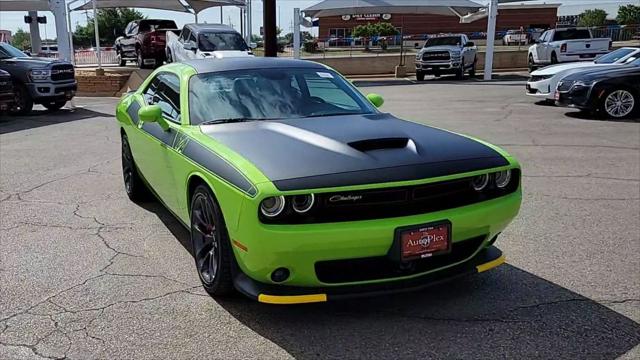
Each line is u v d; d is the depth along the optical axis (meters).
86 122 12.87
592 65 13.31
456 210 3.25
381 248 3.09
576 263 4.25
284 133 3.73
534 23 60.22
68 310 3.56
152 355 3.05
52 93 14.53
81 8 24.22
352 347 3.12
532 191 6.28
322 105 4.51
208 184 3.48
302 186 2.99
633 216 5.38
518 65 32.84
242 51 19.81
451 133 3.96
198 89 4.46
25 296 3.76
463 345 3.13
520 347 3.11
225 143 3.63
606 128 10.65
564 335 3.22
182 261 4.36
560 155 8.20
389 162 3.22
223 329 3.32
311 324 3.38
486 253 3.67
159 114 4.37
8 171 7.54
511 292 3.78
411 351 3.08
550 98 14.23
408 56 31.38
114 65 28.83
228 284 3.53
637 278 3.98
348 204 3.04
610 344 3.12
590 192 6.22
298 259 3.02
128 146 5.86
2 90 12.88
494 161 3.47
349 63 31.36
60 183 6.86
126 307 3.60
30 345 3.15
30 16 25.50
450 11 26.95
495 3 24.80
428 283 3.31
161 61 24.33
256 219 2.98
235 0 26.45
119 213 5.60
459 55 24.94
